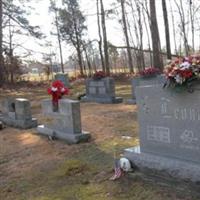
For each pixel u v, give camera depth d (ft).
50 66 74.38
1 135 18.63
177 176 9.25
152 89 9.96
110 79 27.94
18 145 16.02
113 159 12.21
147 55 93.45
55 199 9.75
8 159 14.08
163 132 9.82
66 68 108.99
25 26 56.80
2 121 21.63
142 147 10.53
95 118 20.38
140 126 10.52
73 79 64.28
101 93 28.76
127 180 10.16
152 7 41.01
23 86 56.80
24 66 64.49
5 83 57.36
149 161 10.02
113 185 10.05
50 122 16.76
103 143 14.51
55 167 12.32
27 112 19.65
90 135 15.42
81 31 81.66
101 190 9.87
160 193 9.09
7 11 56.08
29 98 36.60
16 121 20.18
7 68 60.54
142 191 9.37
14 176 12.10
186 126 9.20
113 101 27.68
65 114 15.53
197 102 8.84
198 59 9.07
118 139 14.89
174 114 9.46
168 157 9.73
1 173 12.57
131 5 82.94
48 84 60.08
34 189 10.73
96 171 11.33
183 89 9.02
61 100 15.78
